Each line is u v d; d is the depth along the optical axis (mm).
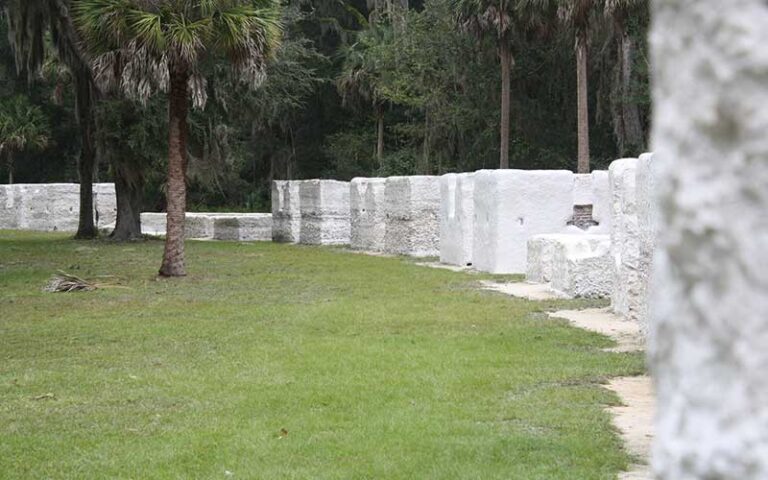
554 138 40844
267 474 6293
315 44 50250
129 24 17750
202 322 13398
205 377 9508
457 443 6945
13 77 46281
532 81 41000
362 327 12805
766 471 1419
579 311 14320
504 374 9516
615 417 7754
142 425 7676
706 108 1464
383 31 44938
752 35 1425
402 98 42344
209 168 33594
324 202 32469
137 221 32688
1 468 6531
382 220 28719
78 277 19688
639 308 12086
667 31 1519
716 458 1458
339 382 9195
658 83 1546
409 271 21391
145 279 19672
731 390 1455
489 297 16141
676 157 1501
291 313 14273
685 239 1489
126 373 9758
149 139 30484
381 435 7230
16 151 46656
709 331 1476
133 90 18172
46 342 11766
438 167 42812
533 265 18578
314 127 51906
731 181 1448
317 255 27047
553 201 20656
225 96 30938
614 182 13953
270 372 9727
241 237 36438
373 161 49406
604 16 29703
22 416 8000
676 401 1519
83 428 7602
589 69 39344
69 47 27984
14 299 16375
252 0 18797
